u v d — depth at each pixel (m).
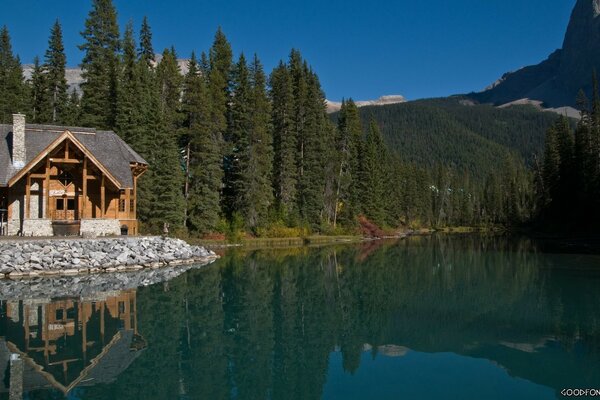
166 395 9.41
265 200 54.44
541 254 40.28
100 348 12.34
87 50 50.31
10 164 30.89
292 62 70.50
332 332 14.41
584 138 64.12
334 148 68.56
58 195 32.78
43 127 33.66
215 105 54.22
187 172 48.41
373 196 74.94
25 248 25.05
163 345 12.72
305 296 20.41
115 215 34.19
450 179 129.38
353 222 68.69
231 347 12.73
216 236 49.72
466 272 28.73
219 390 9.73
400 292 21.53
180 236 45.28
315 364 11.48
